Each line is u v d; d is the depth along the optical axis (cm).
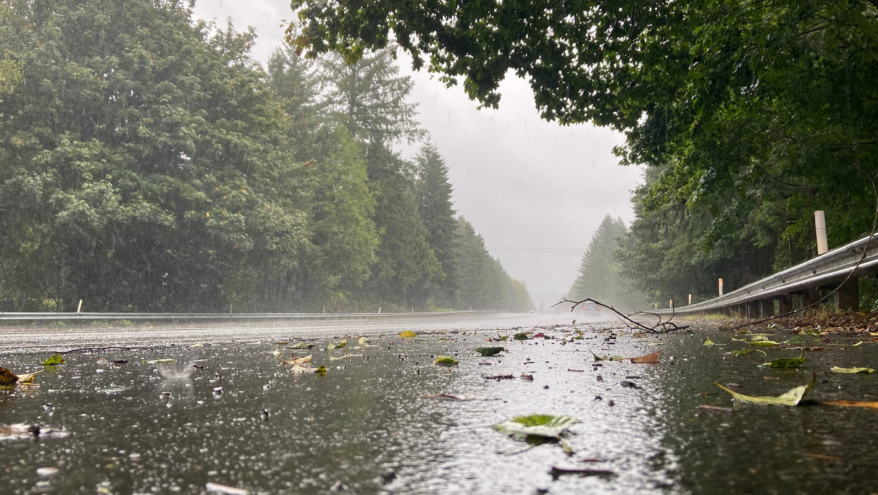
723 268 3017
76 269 2159
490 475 116
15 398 251
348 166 4031
